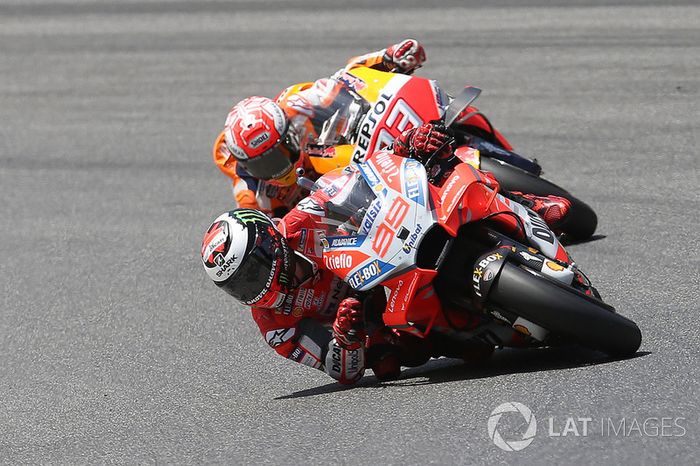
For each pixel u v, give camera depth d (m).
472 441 14.38
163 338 23.86
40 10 81.69
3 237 34.12
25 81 58.38
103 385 21.36
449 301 17.41
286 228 18.42
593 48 48.91
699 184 28.89
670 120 36.28
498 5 62.28
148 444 17.28
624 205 28.03
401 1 68.12
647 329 18.16
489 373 17.64
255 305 18.45
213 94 50.50
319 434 15.99
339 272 17.61
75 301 27.44
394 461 14.27
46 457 17.50
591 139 35.31
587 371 16.09
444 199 16.98
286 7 71.88
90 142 45.00
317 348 18.69
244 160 23.97
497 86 44.44
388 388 18.11
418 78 25.02
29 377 22.52
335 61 53.62
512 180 24.34
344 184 17.98
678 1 57.03
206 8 75.50
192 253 30.22
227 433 17.08
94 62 61.41
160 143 43.56
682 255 23.19
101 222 34.44
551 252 17.67
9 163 43.19
